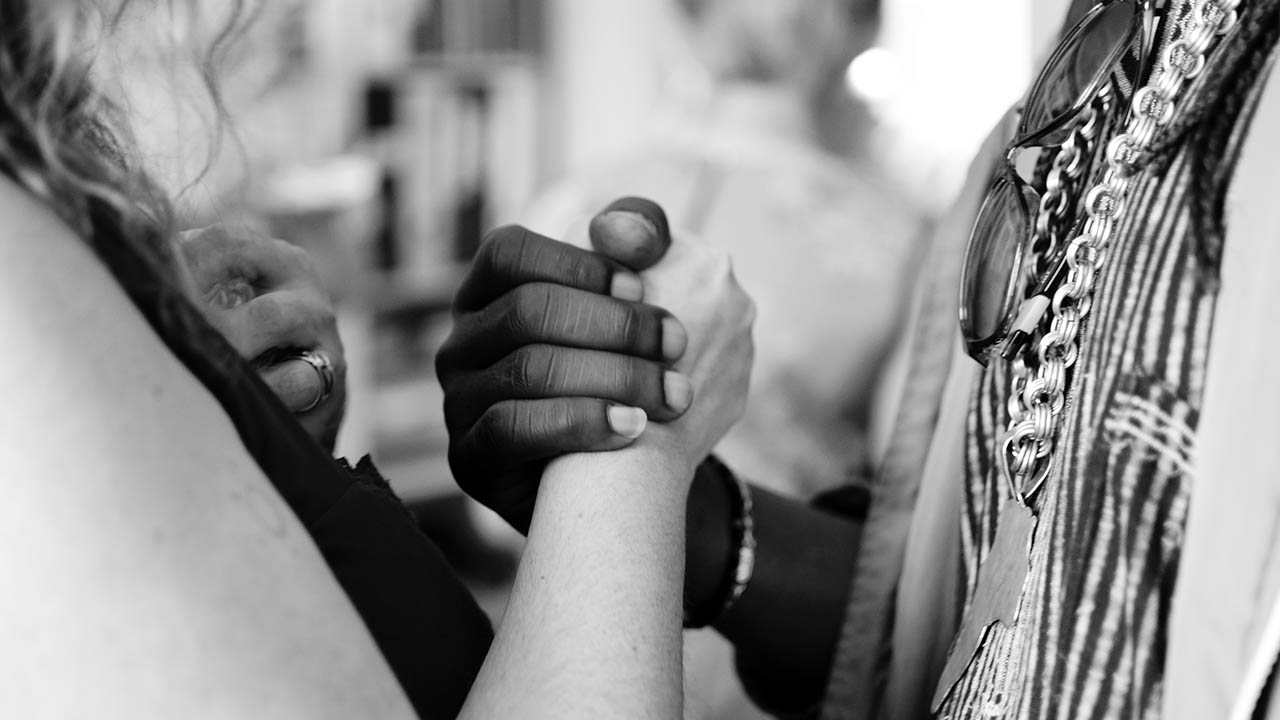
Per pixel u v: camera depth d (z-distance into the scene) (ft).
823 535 3.32
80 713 1.47
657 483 2.34
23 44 1.65
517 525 2.65
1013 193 2.26
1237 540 1.72
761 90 7.40
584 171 7.78
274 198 9.06
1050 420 2.08
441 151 10.96
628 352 2.48
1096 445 1.93
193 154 2.18
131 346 1.62
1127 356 1.92
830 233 7.10
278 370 2.66
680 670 2.09
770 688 3.35
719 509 3.16
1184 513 1.85
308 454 2.08
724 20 7.34
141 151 2.13
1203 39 1.91
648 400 2.42
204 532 1.58
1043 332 2.13
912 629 2.67
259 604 1.60
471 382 2.55
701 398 2.71
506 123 11.35
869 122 10.43
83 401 1.54
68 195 1.65
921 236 7.29
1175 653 1.79
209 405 1.73
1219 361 1.79
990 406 2.37
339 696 1.62
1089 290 2.05
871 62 10.31
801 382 6.95
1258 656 1.68
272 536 1.67
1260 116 1.83
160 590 1.51
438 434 10.68
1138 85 2.02
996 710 2.05
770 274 7.06
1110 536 1.90
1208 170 1.88
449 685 2.20
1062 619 1.93
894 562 2.96
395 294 10.63
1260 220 1.78
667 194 7.37
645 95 11.81
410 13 10.73
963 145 10.91
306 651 1.62
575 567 2.15
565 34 11.84
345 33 10.05
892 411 6.97
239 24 2.19
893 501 2.98
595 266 2.60
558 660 2.01
